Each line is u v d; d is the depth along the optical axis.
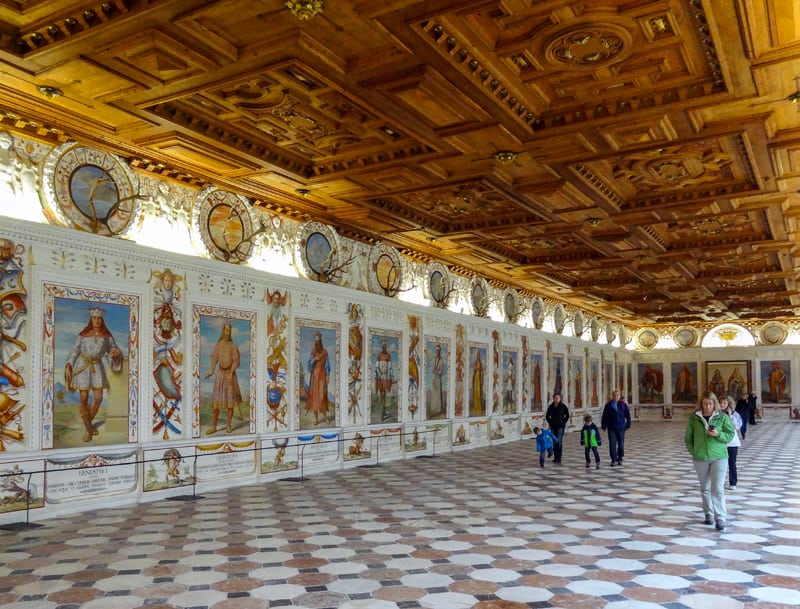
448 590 7.44
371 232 20.48
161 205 14.33
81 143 12.57
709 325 47.91
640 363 49.41
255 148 13.35
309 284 17.95
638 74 10.06
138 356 13.42
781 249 22.64
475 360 26.66
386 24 8.62
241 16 8.48
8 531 10.47
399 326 21.86
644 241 21.34
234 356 15.66
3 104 11.13
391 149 13.41
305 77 10.20
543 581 7.78
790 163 13.99
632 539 9.95
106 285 12.88
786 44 9.06
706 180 15.36
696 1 8.08
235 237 16.05
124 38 8.93
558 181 15.25
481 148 13.06
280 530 10.55
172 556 8.91
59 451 11.84
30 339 11.55
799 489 15.17
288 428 17.08
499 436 28.22
